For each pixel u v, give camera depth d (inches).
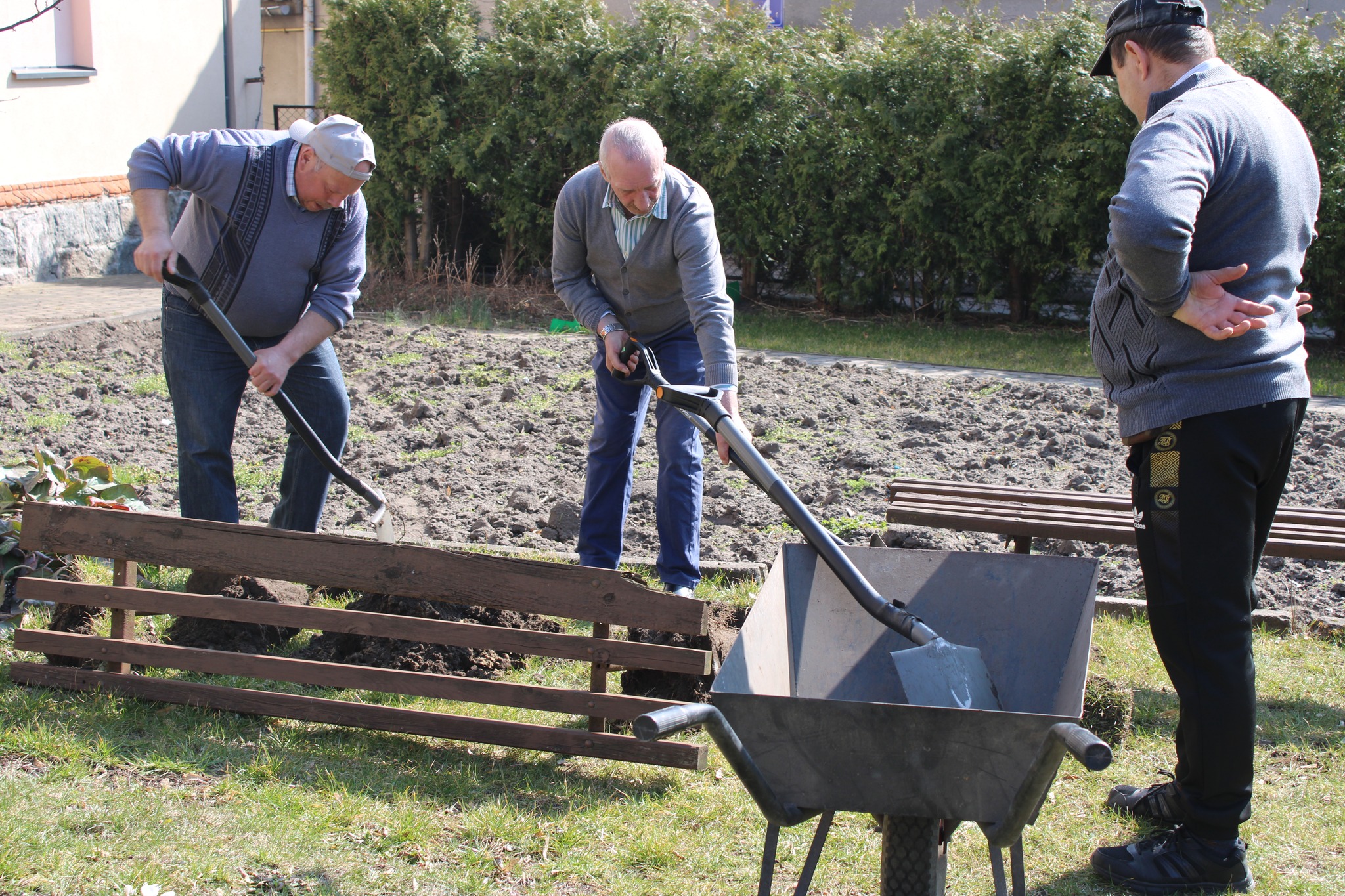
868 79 462.6
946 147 455.2
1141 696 158.7
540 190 518.3
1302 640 176.2
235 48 603.8
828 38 507.2
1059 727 76.6
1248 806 114.6
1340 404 346.9
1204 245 107.0
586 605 137.2
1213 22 481.1
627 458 178.7
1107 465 259.9
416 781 130.3
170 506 219.1
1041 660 112.0
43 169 497.0
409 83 508.7
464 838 119.9
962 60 453.7
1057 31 440.5
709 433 117.6
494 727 136.0
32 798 120.6
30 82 486.0
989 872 119.1
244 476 238.5
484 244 548.7
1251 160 105.0
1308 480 252.4
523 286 502.6
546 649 138.3
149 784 126.2
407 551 142.3
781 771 88.0
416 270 526.9
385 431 285.4
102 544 149.6
